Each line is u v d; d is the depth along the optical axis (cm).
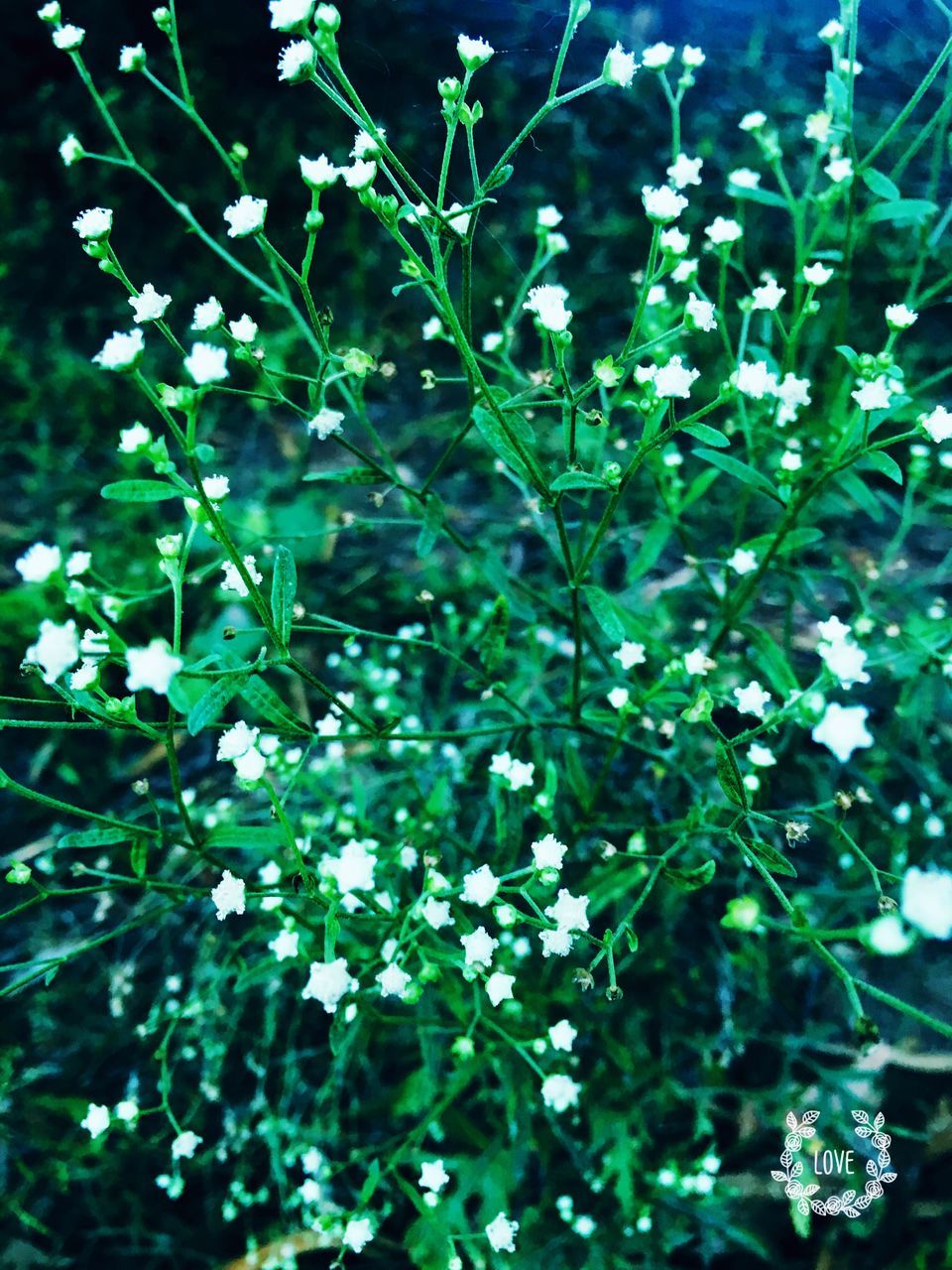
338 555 25
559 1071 18
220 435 27
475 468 26
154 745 23
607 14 29
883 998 11
